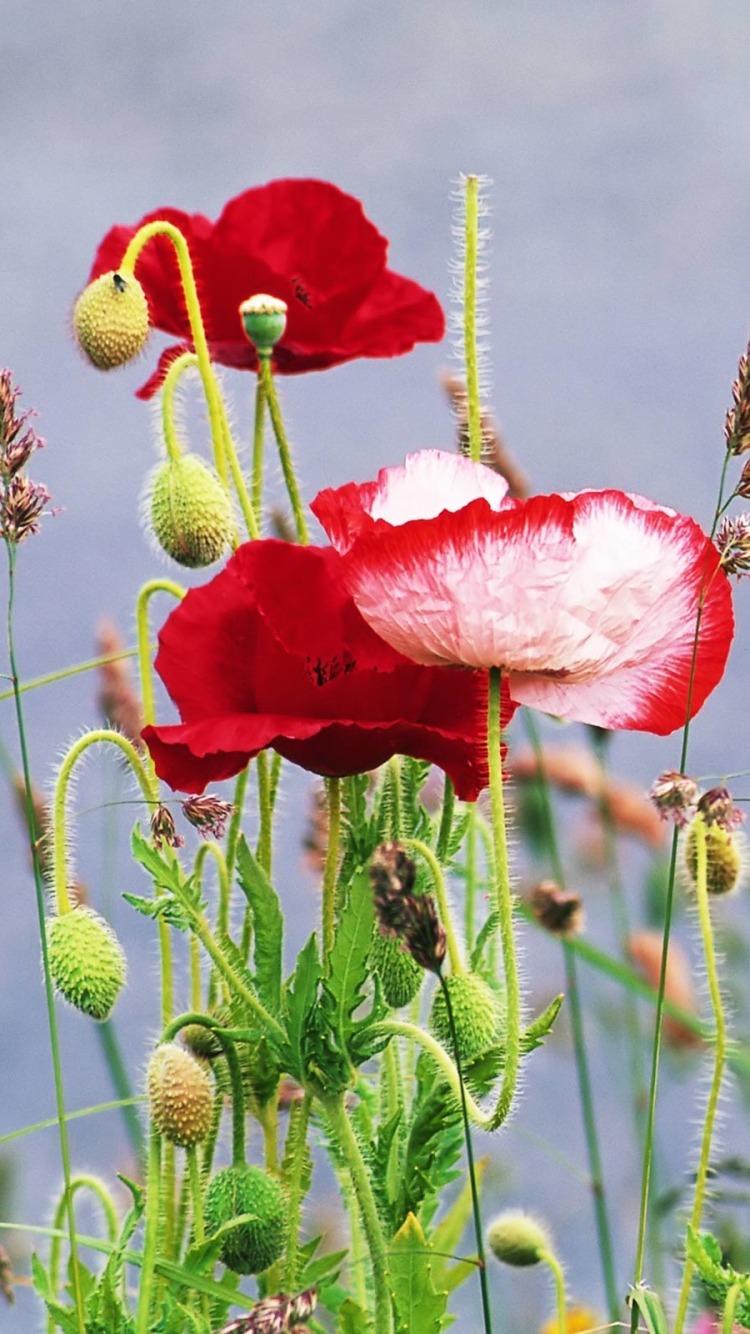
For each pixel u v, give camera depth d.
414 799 0.86
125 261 0.87
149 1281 0.82
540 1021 0.84
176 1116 0.82
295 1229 0.85
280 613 0.81
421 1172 0.85
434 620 0.79
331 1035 0.81
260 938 0.82
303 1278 0.86
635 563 0.80
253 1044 0.85
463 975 0.83
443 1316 0.83
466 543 0.79
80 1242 0.86
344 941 0.81
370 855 0.84
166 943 0.88
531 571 0.79
